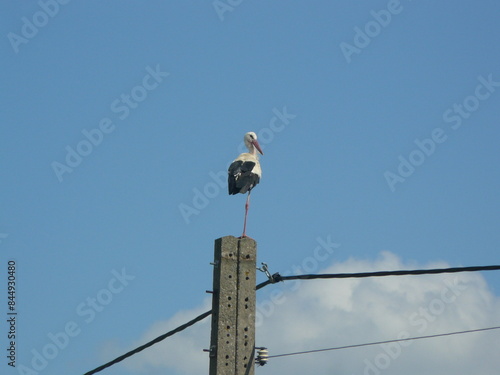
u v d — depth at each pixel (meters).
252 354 12.51
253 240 13.00
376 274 13.02
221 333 12.47
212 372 12.42
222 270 12.73
